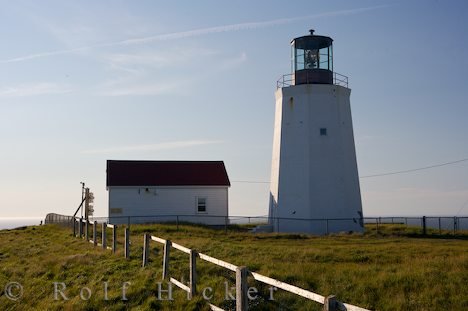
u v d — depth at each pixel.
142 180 42.78
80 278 16.81
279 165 38.03
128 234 18.89
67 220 36.59
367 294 12.55
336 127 37.53
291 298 12.46
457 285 12.79
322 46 38.84
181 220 42.34
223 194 43.62
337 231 35.84
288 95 38.22
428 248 21.64
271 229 37.59
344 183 37.09
